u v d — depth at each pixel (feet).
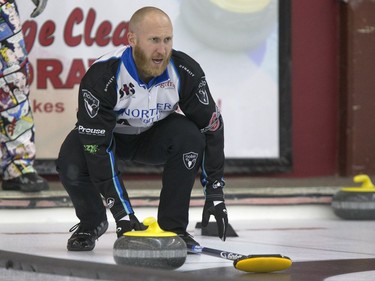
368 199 54.24
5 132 51.65
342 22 66.23
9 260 32.81
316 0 65.87
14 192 51.19
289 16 63.41
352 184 60.49
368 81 66.44
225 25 61.77
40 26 58.13
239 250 39.47
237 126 62.64
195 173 36.17
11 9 50.65
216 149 36.11
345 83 66.23
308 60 65.87
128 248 31.45
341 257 36.96
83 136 34.94
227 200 54.29
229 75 62.23
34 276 31.71
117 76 34.53
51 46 58.39
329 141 66.59
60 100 58.65
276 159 63.62
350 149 66.18
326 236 45.98
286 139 63.77
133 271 28.73
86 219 37.70
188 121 36.32
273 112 63.41
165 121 36.63
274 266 31.50
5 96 51.44
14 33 50.88
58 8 58.44
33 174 51.72
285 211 55.93
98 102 34.53
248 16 62.18
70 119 58.80
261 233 47.21
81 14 58.85
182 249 31.91
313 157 66.13
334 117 66.59
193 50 61.41
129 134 37.11
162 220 36.27
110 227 49.14
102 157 34.88
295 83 65.62
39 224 50.19
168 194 36.17
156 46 33.76
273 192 55.31
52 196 51.44
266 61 63.00
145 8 34.30
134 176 61.46
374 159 66.69
